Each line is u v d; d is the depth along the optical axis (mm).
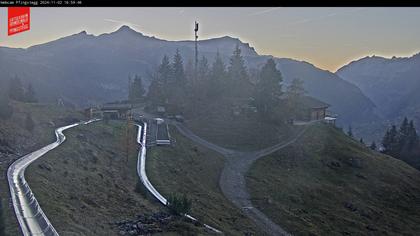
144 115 124438
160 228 35812
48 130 70312
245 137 99125
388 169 92875
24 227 28594
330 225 60781
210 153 87438
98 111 109062
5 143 53406
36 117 76062
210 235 37812
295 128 109875
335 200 72375
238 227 49156
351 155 94875
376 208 72812
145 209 41781
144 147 77875
